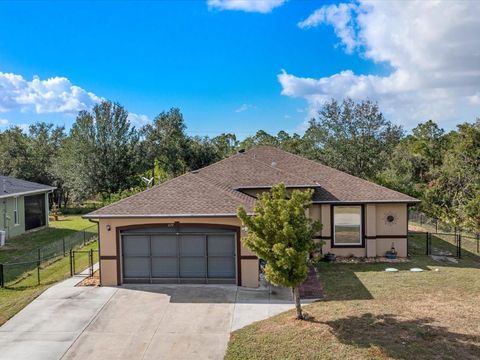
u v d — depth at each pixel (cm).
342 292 1442
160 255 1603
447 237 2600
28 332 1173
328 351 973
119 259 1598
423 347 969
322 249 2033
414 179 5241
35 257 2098
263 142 7381
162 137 5712
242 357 984
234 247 1580
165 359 1004
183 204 1616
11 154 5047
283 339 1058
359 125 4297
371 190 2084
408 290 1439
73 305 1376
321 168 2373
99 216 1555
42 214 3341
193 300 1409
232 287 1547
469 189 3559
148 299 1426
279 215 1145
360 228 2045
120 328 1190
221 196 1669
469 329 1066
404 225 2023
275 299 1404
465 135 4197
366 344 996
